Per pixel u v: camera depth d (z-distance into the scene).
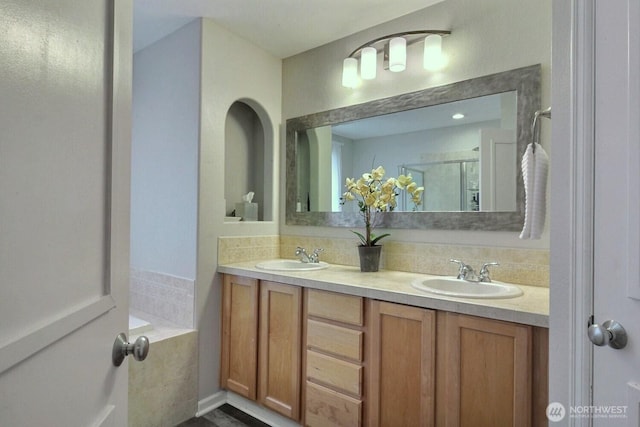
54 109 0.53
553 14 1.05
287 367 1.98
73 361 0.57
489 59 1.89
